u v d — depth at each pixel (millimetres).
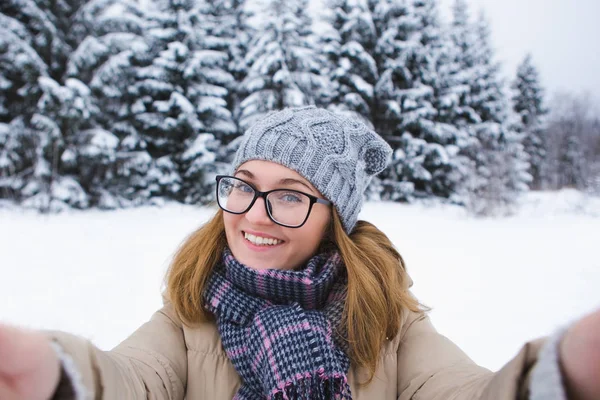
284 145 1087
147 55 13312
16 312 3215
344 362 1003
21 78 10969
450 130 15836
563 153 26172
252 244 1094
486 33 22047
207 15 15953
